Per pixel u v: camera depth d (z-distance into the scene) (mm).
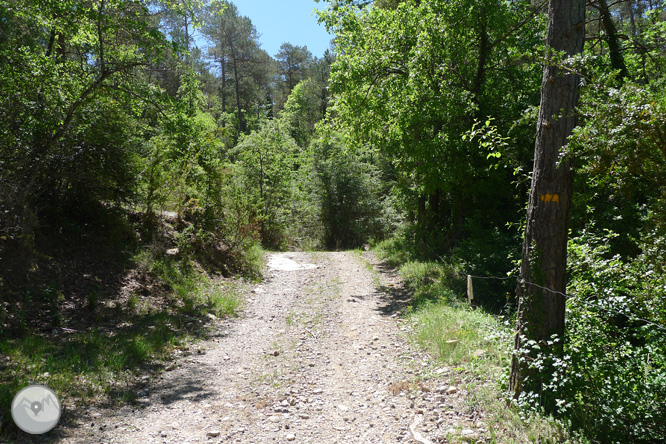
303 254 19219
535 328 5051
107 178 10250
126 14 10336
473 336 7273
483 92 14195
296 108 53344
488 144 6191
